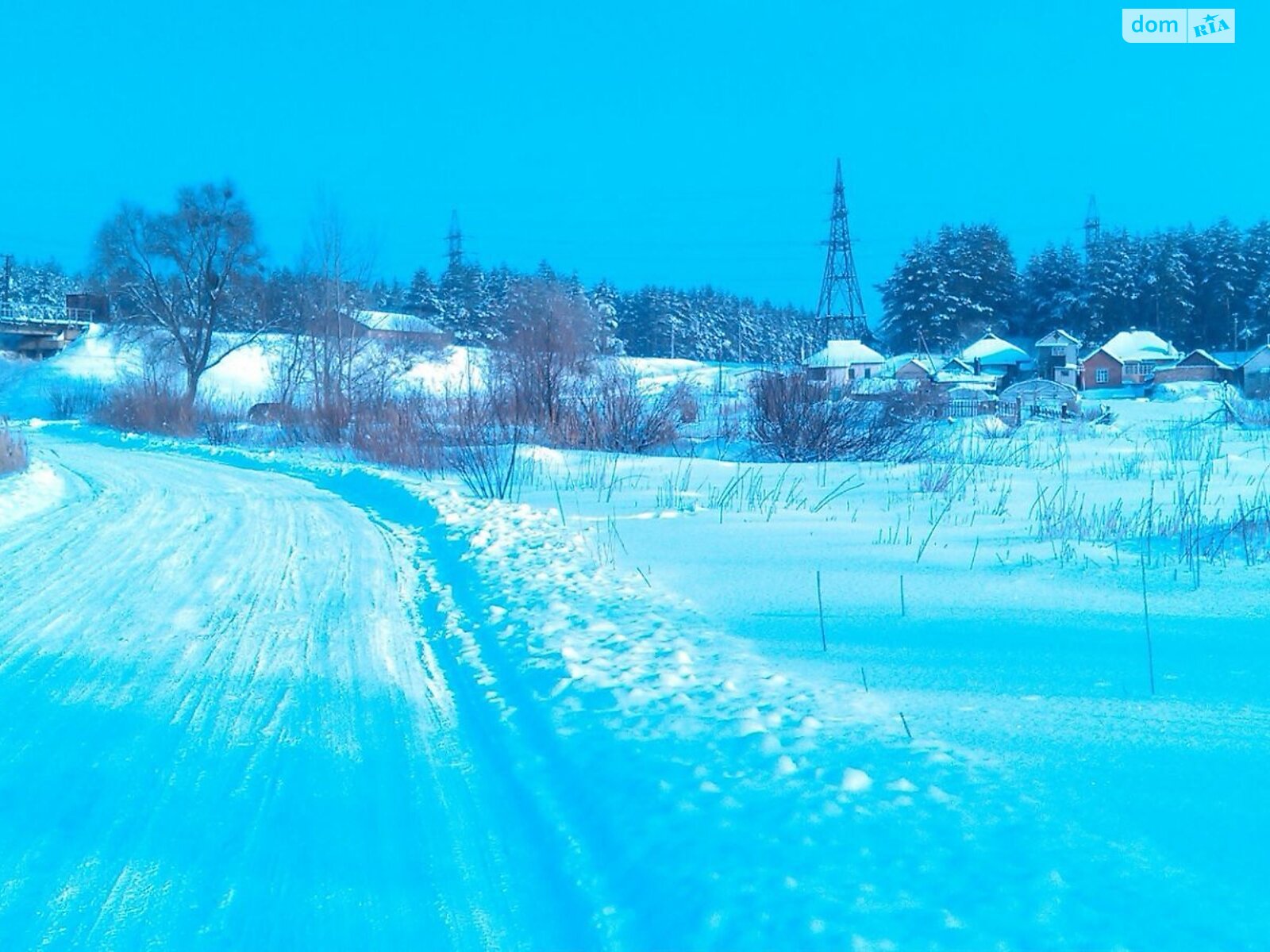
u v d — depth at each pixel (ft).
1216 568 31.99
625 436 90.27
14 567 37.99
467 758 18.56
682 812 15.05
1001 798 15.14
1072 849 13.50
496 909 13.34
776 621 27.35
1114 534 39.60
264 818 15.93
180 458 103.96
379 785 17.28
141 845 15.05
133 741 19.30
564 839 15.10
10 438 80.74
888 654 23.81
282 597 32.55
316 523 50.85
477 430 83.56
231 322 194.39
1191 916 11.84
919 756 16.81
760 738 17.61
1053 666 22.31
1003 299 323.78
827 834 14.08
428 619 29.78
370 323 176.04
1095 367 255.70
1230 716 18.70
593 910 13.12
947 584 31.24
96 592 33.37
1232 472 67.67
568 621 27.27
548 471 70.18
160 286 181.98
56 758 18.43
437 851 14.89
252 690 22.54
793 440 82.38
